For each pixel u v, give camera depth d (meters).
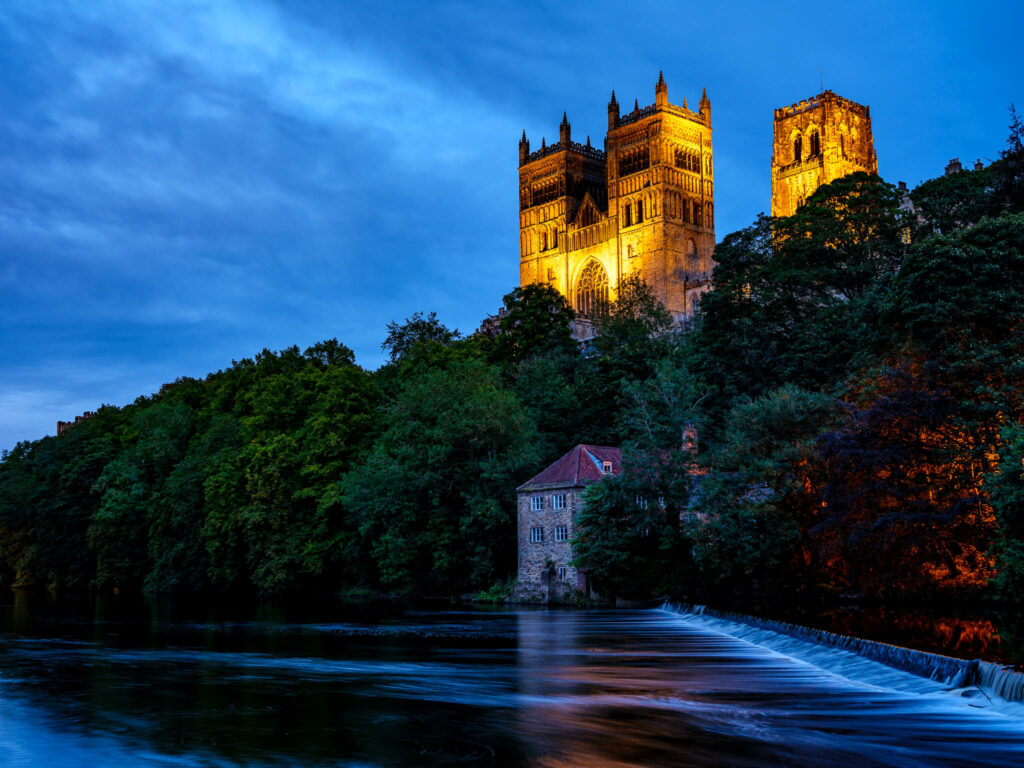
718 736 28.55
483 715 32.00
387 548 92.62
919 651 37.22
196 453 120.31
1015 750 26.56
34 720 31.03
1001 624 50.81
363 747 27.27
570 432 106.38
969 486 59.28
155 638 58.19
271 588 99.88
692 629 60.31
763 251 110.38
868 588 64.31
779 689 36.75
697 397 88.12
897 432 62.28
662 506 78.56
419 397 95.88
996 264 64.19
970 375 61.25
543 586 83.88
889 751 26.55
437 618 71.25
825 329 87.81
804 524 71.25
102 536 124.62
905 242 106.25
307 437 105.06
